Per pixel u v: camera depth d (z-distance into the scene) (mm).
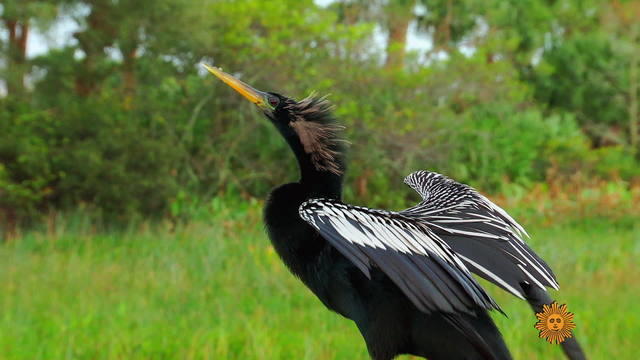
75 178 14391
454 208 4488
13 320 7598
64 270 10398
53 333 7195
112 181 14258
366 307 4105
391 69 18547
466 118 19750
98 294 9102
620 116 28266
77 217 13742
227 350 6680
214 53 17141
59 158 14484
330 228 3703
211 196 17422
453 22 25766
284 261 4375
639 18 27625
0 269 10547
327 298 4289
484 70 19750
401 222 3777
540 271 4121
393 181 18953
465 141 20656
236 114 17422
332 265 4176
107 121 14789
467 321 3859
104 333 7168
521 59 25656
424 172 5242
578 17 28000
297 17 17625
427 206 4574
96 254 12039
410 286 3533
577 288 9461
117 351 6625
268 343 6750
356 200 18281
